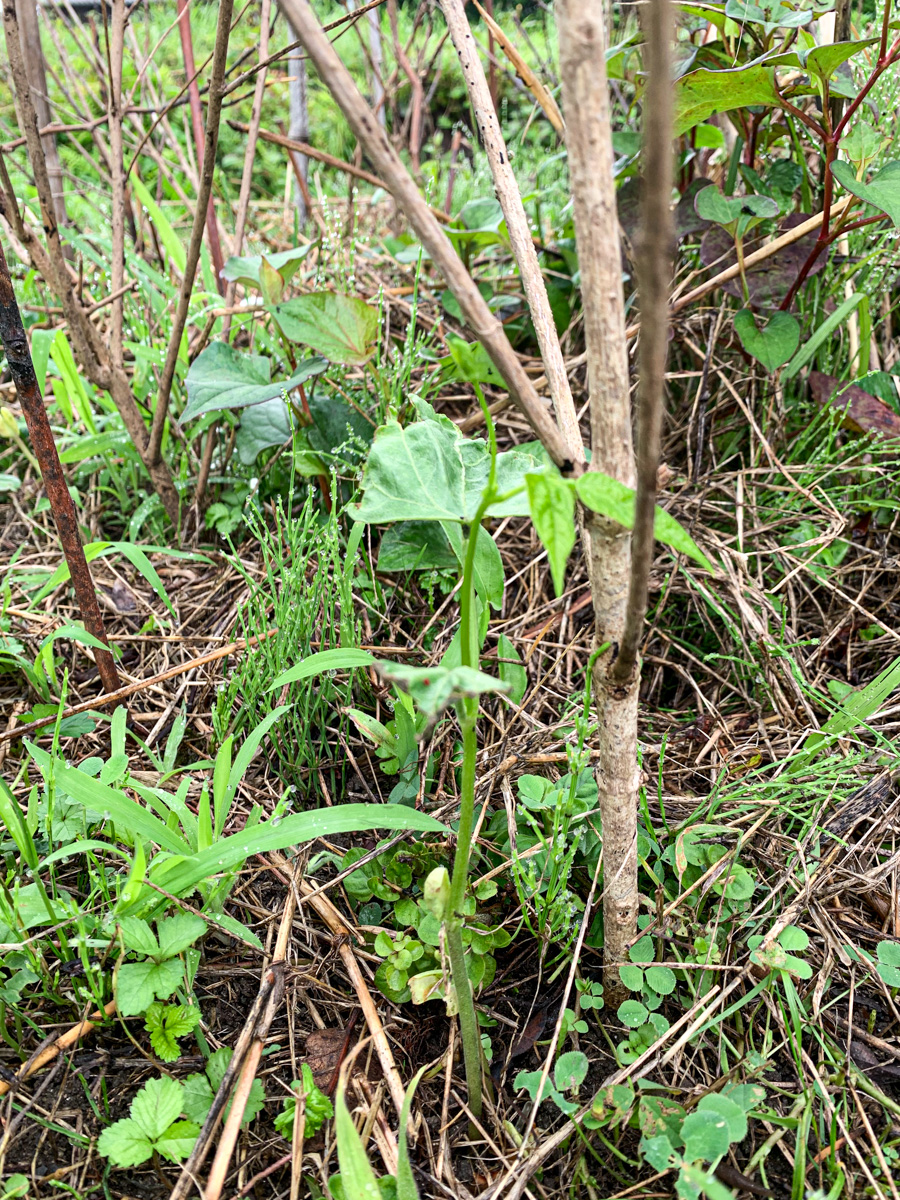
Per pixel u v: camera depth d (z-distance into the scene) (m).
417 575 1.87
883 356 2.17
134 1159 1.02
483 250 2.59
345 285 2.23
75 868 1.37
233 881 1.26
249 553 2.02
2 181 1.67
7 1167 1.08
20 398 1.39
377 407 1.97
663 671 1.80
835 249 2.02
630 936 1.21
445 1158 1.10
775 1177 1.09
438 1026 1.26
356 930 1.33
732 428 2.05
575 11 0.75
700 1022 1.17
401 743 1.46
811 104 1.99
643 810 1.29
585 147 0.80
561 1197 1.08
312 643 1.63
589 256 0.85
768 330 1.78
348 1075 1.15
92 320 2.54
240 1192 1.05
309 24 0.75
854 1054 1.20
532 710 1.59
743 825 1.42
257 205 3.50
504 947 1.34
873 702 1.47
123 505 2.15
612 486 0.83
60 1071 1.16
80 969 1.22
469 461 1.07
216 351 1.90
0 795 1.17
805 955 1.30
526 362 2.28
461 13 1.19
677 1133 1.06
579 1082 1.10
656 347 0.73
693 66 1.87
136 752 1.60
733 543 1.90
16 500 2.18
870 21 2.02
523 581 1.90
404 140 3.10
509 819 1.32
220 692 1.54
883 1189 1.06
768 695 1.68
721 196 1.69
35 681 1.62
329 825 1.14
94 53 2.49
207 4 4.34
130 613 1.90
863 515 1.96
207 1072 1.14
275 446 2.03
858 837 1.45
